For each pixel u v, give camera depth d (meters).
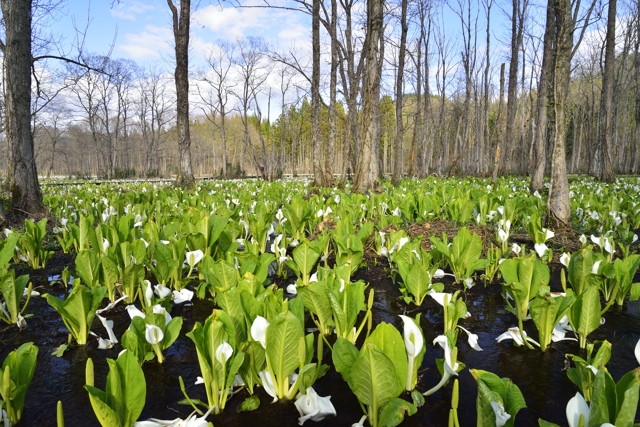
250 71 33.59
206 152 72.88
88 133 60.62
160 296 3.17
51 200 9.27
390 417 1.64
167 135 59.06
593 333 3.01
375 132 11.68
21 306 3.71
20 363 1.96
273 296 2.29
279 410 2.07
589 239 5.80
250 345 2.04
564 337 2.85
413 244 3.85
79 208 8.21
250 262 3.25
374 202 8.04
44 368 2.57
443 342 1.99
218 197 9.47
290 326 1.92
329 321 2.76
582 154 55.97
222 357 1.96
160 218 5.95
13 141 8.05
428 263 3.87
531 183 12.53
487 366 2.56
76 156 65.19
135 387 1.69
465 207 6.65
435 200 7.76
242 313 2.23
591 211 6.90
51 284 4.27
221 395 2.05
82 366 2.60
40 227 4.84
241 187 15.16
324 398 2.02
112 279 3.55
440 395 2.24
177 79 14.82
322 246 4.57
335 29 16.55
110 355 2.73
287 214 5.78
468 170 42.47
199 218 5.38
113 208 7.55
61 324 3.29
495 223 7.04
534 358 2.65
